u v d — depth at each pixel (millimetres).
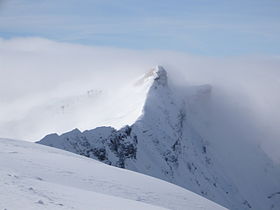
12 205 22672
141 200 44188
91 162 60094
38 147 63625
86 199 31000
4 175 31203
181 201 50375
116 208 29953
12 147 54719
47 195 27844
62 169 46188
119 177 52250
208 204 55062
